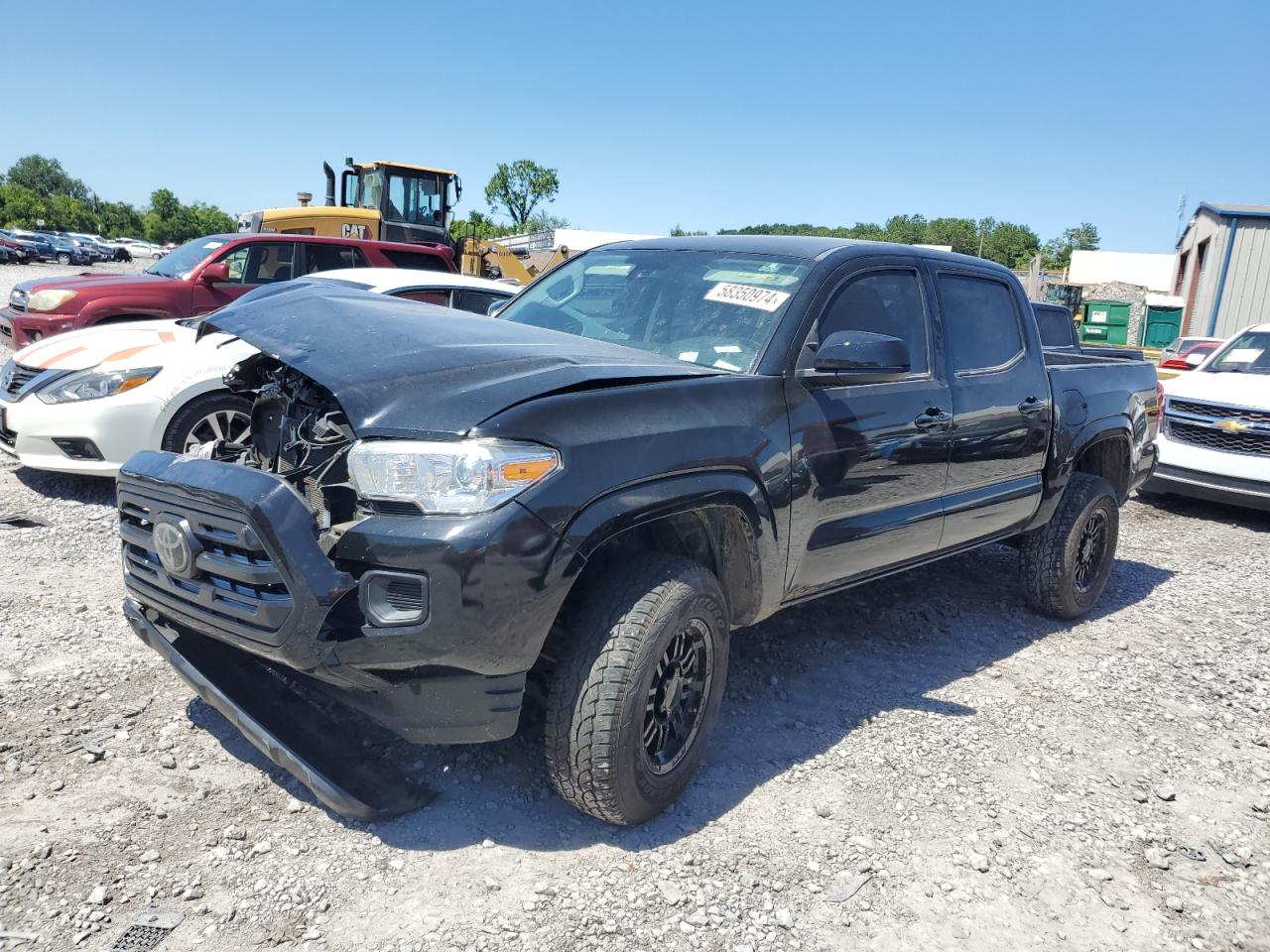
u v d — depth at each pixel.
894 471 3.85
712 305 3.74
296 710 3.18
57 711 3.43
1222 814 3.39
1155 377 6.09
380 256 10.85
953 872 2.92
